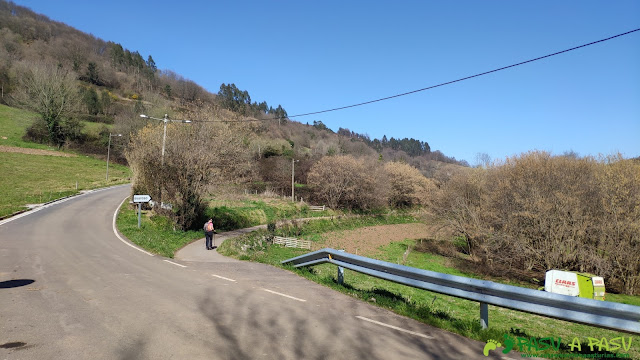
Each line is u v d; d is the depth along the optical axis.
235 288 9.55
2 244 16.59
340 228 46.12
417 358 5.38
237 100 128.12
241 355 5.29
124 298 8.28
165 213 27.06
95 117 85.75
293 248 30.06
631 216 23.25
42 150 65.12
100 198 39.12
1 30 105.75
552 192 26.52
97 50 144.38
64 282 9.81
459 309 12.86
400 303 8.44
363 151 115.31
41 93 67.94
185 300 8.20
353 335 6.28
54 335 5.93
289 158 81.75
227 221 35.22
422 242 41.38
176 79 138.88
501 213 28.89
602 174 25.28
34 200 33.88
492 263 29.33
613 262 23.89
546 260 25.70
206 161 26.11
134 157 32.38
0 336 5.82
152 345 5.59
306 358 5.23
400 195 70.56
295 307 7.91
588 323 5.49
